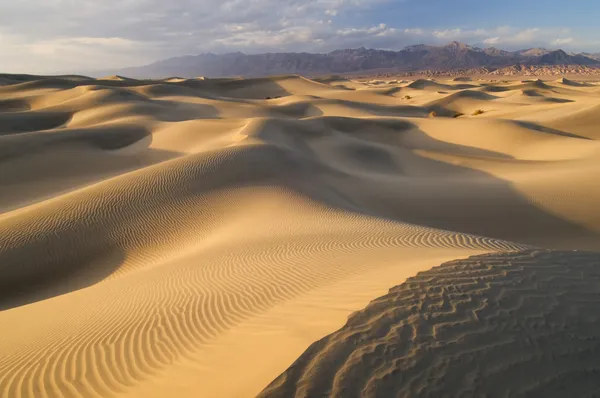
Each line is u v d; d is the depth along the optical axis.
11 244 15.10
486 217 19.56
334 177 26.06
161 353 5.96
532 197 20.94
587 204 19.56
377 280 6.93
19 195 26.38
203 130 41.25
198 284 9.09
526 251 8.13
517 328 5.07
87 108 59.22
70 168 32.03
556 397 3.98
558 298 5.89
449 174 30.16
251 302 7.32
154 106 61.44
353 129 46.97
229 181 21.25
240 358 5.07
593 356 4.60
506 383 4.11
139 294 9.12
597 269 7.09
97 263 15.03
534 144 39.44
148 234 16.41
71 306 9.26
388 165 34.22
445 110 81.12
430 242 11.23
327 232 13.10
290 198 19.22
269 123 40.44
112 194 18.89
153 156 36.00
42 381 5.71
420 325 5.07
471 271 6.87
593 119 46.22
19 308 10.38
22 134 36.34
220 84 124.44
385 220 15.73
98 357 6.12
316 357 4.50
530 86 114.38
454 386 4.03
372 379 4.10
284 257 10.35
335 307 5.95
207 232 16.23
